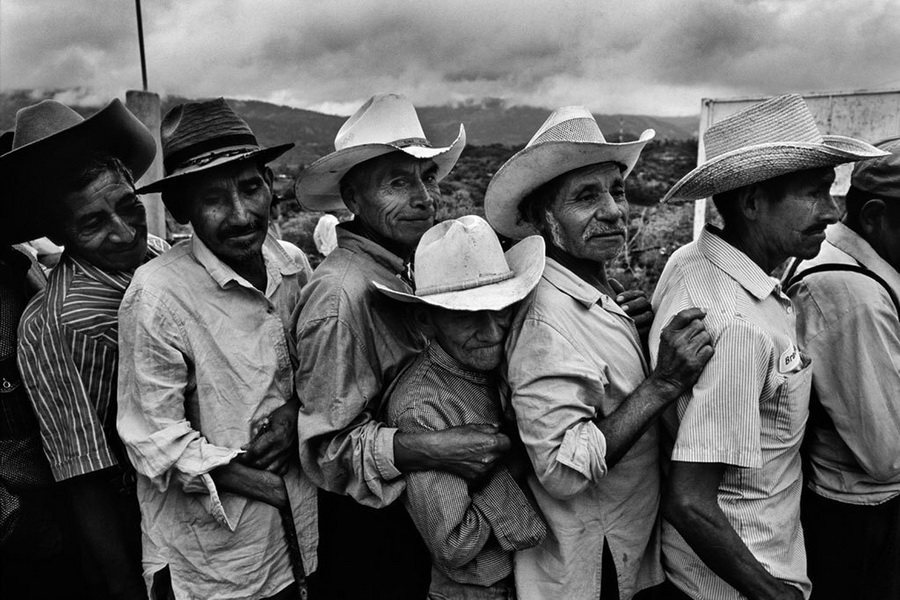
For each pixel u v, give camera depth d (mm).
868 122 6148
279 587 2016
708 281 1712
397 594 2137
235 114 1974
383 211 2010
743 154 1621
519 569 1794
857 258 1972
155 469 1808
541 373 1594
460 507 1652
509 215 1970
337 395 1820
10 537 2062
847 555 2055
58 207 1945
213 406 1911
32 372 1927
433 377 1771
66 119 2064
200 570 1938
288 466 1995
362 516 2133
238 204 1893
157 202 6617
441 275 1670
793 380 1674
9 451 2053
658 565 1895
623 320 1805
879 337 1805
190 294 1914
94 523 1999
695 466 1601
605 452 1541
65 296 1956
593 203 1733
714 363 1584
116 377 2006
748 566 1604
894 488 1996
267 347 1993
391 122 2035
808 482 2107
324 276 1925
